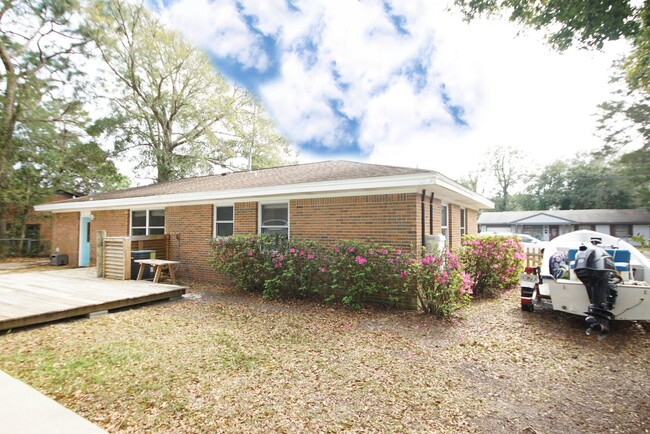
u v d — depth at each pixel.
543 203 40.62
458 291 6.26
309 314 6.45
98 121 23.25
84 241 14.60
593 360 4.23
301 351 4.48
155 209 11.98
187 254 10.88
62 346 4.68
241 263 8.45
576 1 5.61
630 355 4.39
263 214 9.59
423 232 7.45
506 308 6.93
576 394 3.36
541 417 2.94
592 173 30.28
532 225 31.88
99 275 9.85
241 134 27.25
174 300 7.75
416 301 6.67
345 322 5.89
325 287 7.64
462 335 5.18
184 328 5.54
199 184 12.75
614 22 5.65
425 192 7.58
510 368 3.98
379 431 2.70
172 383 3.53
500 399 3.25
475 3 7.08
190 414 2.94
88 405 3.09
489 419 2.89
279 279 7.92
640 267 5.98
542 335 5.18
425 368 3.96
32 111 19.31
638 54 6.00
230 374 3.76
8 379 3.50
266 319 6.10
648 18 5.23
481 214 35.03
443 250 6.62
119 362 4.09
